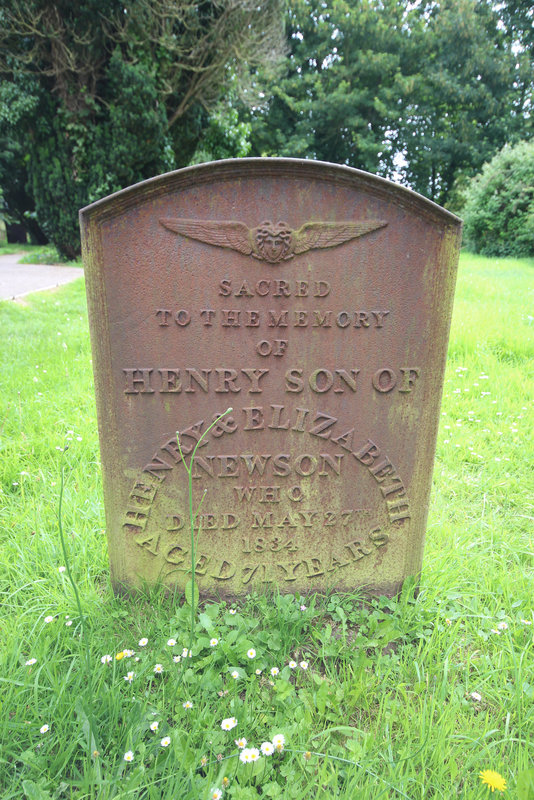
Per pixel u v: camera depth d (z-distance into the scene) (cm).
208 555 107
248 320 95
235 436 101
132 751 75
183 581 108
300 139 1329
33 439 164
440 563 118
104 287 91
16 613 102
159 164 645
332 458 104
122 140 601
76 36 536
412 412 103
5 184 1016
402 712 86
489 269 581
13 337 282
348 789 73
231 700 86
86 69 564
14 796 73
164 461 101
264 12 618
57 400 197
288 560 110
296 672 95
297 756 78
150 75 573
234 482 103
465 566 121
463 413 200
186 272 92
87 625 100
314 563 110
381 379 100
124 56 584
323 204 90
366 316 96
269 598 111
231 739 80
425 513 109
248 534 107
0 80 586
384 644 98
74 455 158
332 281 94
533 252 723
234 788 72
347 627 105
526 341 267
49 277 559
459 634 104
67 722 80
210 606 104
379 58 1268
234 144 746
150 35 561
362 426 102
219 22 575
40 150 618
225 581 109
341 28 1321
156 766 75
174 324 94
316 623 106
